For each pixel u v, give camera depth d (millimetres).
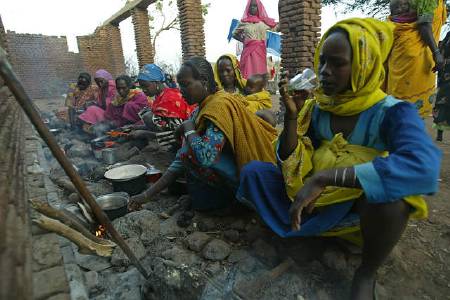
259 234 2188
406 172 1258
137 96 4969
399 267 1864
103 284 1877
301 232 1765
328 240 2031
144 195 2662
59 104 12086
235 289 1689
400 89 3344
